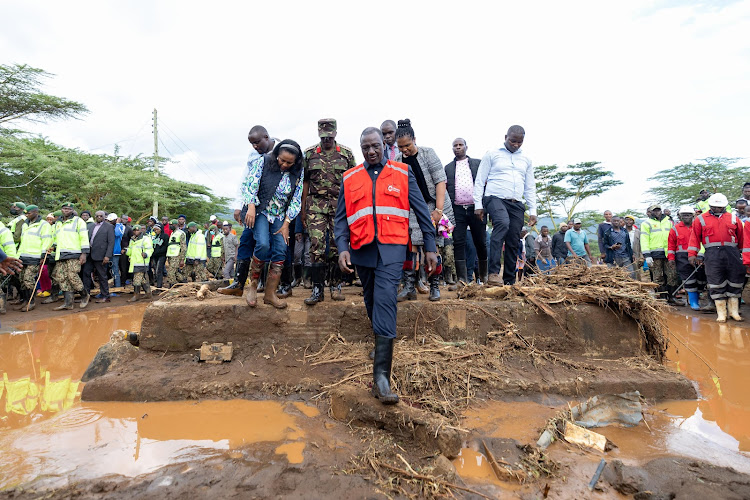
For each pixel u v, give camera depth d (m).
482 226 5.21
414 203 2.76
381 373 2.57
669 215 8.55
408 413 2.41
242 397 3.05
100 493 1.85
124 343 3.67
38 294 8.58
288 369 3.34
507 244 4.78
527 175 4.88
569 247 11.09
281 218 3.72
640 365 3.46
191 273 11.32
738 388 3.38
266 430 2.52
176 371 3.34
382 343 2.60
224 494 1.85
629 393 2.95
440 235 4.18
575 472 2.09
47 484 1.91
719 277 6.27
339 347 3.62
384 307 2.59
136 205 22.95
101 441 2.38
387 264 2.59
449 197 5.21
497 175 4.73
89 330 5.88
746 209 7.23
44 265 8.60
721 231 6.23
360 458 2.18
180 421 2.66
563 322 3.69
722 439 2.47
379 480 1.99
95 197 20.52
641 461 2.20
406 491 1.91
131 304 8.61
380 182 2.67
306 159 3.96
